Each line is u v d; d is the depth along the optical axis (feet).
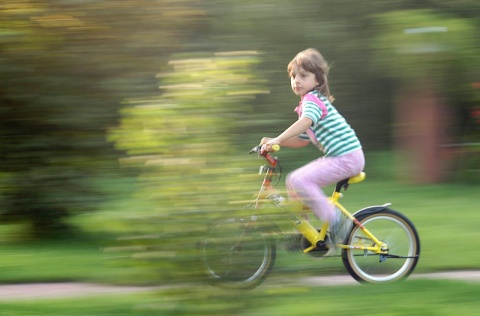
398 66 32.68
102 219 14.80
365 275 20.11
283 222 15.64
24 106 24.63
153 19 25.30
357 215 19.99
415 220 27.61
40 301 18.48
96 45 24.64
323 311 17.29
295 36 32.99
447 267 21.44
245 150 15.69
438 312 17.22
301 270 16.67
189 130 14.67
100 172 24.71
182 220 14.14
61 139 24.86
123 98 24.59
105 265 21.40
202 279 14.46
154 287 15.02
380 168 36.47
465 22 32.63
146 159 14.56
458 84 33.68
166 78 15.48
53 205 24.81
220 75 15.05
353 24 33.73
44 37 24.27
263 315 15.55
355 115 37.40
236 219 14.64
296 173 19.51
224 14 31.35
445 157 35.42
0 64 24.22
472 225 26.76
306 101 19.24
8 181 24.80
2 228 25.07
